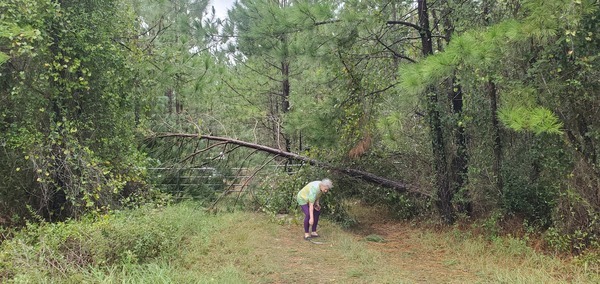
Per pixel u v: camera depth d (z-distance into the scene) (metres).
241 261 5.90
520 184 7.46
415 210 9.48
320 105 9.26
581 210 6.00
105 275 4.79
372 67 8.95
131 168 8.05
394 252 7.06
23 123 6.96
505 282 5.19
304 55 8.44
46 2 6.52
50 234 5.46
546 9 4.79
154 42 10.74
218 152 11.22
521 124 4.71
